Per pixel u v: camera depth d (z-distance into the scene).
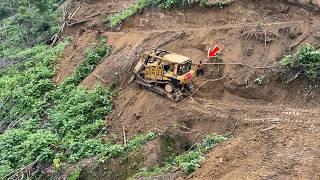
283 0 20.52
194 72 18.72
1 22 34.44
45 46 27.97
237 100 18.34
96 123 18.95
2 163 18.56
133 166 16.42
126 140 17.78
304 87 17.47
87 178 16.84
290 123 16.17
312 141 15.12
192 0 22.45
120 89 20.39
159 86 18.84
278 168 14.25
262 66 18.53
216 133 16.83
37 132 19.73
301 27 19.28
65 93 22.00
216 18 21.78
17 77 24.95
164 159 16.67
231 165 14.80
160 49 20.64
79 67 23.00
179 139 17.25
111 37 24.12
